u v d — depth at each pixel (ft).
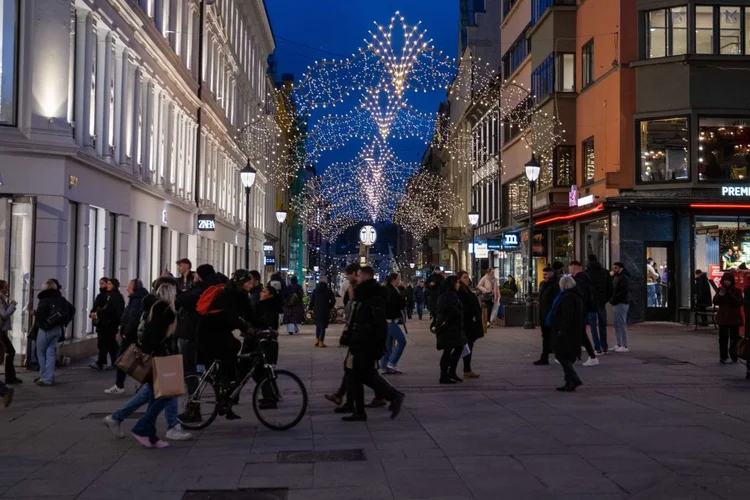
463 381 47.24
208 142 126.82
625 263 92.84
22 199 56.03
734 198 89.81
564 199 109.70
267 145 205.98
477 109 180.14
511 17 146.61
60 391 44.68
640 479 23.91
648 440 29.78
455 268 211.61
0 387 37.55
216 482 24.12
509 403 39.09
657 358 58.13
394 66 67.87
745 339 47.34
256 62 188.34
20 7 56.75
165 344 30.04
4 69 55.93
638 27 94.43
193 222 113.39
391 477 24.45
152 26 84.12
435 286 88.17
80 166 61.93
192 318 33.99
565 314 42.73
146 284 86.22
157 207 91.56
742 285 82.64
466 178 204.23
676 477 24.11
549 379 47.96
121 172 72.33
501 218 152.46
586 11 106.42
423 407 38.17
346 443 29.89
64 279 57.93
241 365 34.58
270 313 50.29
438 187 246.47
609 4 98.02
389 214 233.76
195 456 27.89
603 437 30.42
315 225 244.83
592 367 53.16
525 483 23.54
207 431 32.63
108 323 54.54
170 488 23.49
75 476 25.02
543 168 116.26
